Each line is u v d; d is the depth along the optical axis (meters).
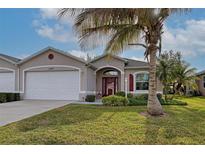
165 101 16.77
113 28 10.92
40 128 8.14
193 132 7.57
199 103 18.34
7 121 9.58
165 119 9.70
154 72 10.84
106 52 11.96
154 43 10.82
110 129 7.89
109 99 15.04
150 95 10.81
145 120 9.42
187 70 26.48
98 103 16.98
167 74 17.95
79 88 19.72
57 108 13.62
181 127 8.22
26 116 10.82
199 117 10.41
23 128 8.23
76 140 6.70
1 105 15.72
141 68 21.33
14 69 21.44
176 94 28.00
